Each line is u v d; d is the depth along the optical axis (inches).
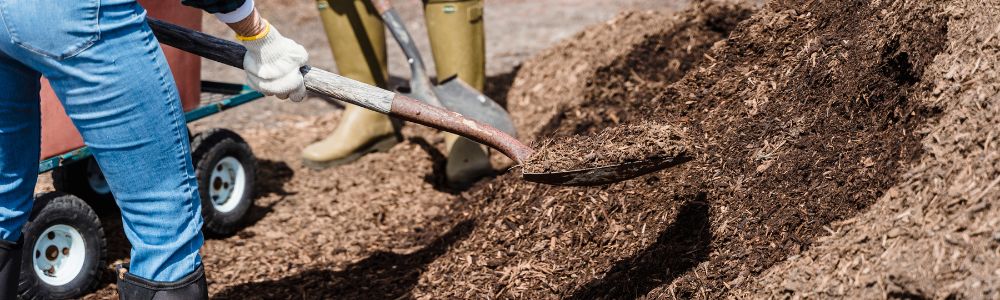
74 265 114.3
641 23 169.8
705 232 97.4
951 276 71.3
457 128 87.0
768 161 99.0
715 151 105.1
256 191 151.6
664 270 95.6
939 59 88.7
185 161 81.2
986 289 68.8
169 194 80.5
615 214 107.7
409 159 162.2
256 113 190.5
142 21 75.2
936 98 86.5
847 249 81.2
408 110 86.0
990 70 82.7
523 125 165.9
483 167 148.3
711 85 116.0
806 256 84.7
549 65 178.1
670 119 114.6
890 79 95.0
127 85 74.6
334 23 155.3
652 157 83.4
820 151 95.7
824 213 89.7
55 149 110.2
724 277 90.4
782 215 92.7
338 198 148.6
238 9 79.4
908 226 78.1
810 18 112.3
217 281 121.6
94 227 115.3
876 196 87.0
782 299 82.5
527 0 278.4
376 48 157.9
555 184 86.7
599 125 147.4
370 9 154.9
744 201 97.3
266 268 125.1
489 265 111.0
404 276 118.0
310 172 159.8
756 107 106.6
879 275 75.8
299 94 86.3
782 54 111.3
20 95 79.3
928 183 80.3
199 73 128.3
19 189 83.4
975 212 74.4
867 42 100.0
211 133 131.3
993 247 71.1
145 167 78.4
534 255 108.7
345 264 124.8
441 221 133.6
